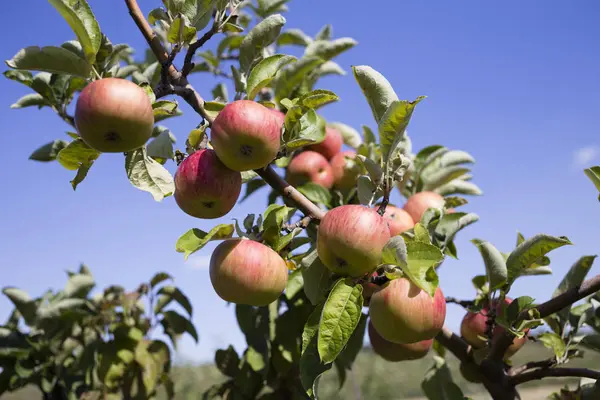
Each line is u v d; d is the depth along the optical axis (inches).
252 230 23.9
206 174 22.1
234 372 35.9
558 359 26.7
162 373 40.8
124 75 29.7
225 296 22.1
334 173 34.0
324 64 37.3
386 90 23.5
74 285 43.4
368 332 29.7
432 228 24.9
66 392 43.0
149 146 24.4
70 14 20.2
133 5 22.3
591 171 24.0
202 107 22.8
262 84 24.2
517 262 25.7
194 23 22.9
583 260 26.1
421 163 34.3
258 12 43.8
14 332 44.0
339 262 20.8
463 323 28.9
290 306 34.9
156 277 41.9
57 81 30.0
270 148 21.4
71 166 22.7
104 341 40.6
